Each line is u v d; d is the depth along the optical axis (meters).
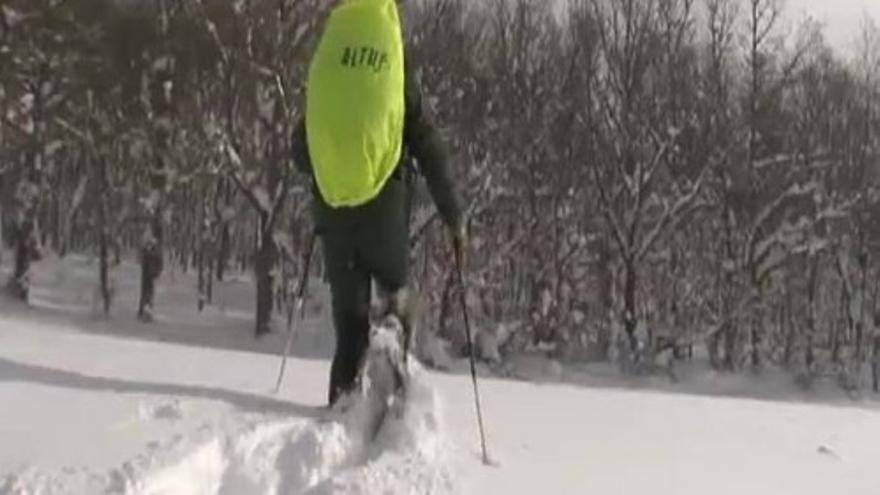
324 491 3.90
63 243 48.16
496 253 41.94
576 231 44.25
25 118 38.47
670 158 45.59
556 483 4.28
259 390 5.01
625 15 48.28
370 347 4.55
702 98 47.84
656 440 5.21
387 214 4.83
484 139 43.81
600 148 44.97
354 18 4.75
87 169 43.34
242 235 52.69
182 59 39.00
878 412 7.06
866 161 49.69
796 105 50.91
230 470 3.88
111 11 39.38
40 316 38.38
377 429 4.44
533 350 41.53
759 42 49.50
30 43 38.16
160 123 39.19
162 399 4.47
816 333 46.66
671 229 45.06
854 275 46.66
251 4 37.94
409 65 4.95
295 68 37.53
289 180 38.25
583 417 5.44
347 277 4.83
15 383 4.56
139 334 37.97
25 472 3.48
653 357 42.03
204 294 45.22
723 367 44.25
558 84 46.88
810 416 6.44
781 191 46.19
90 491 3.44
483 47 47.41
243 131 38.69
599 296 43.69
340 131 4.70
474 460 4.42
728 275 44.97
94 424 4.03
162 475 3.58
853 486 4.89
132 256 49.56
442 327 33.59
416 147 4.97
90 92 39.78
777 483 4.76
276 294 40.69
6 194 40.41
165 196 41.28
